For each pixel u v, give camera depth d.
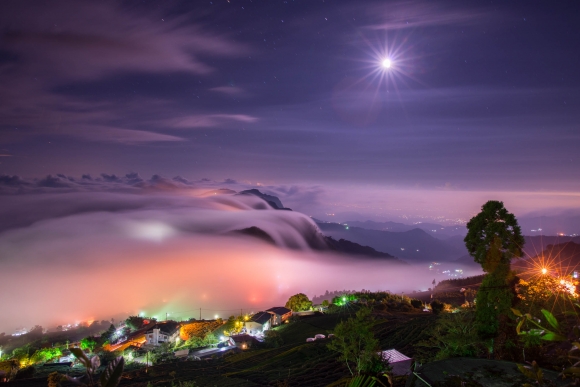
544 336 3.67
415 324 54.72
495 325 19.98
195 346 66.19
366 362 21.94
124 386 38.28
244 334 68.94
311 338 59.16
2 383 42.75
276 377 39.25
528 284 19.62
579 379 3.71
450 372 9.99
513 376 9.46
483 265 20.78
